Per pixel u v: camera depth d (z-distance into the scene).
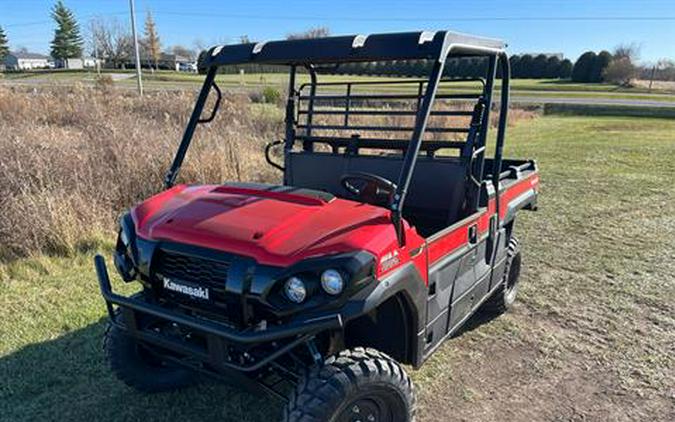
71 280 4.28
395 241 2.15
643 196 7.93
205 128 8.30
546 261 5.13
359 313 1.94
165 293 2.28
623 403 2.94
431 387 3.04
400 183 2.19
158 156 6.14
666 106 28.09
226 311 2.07
